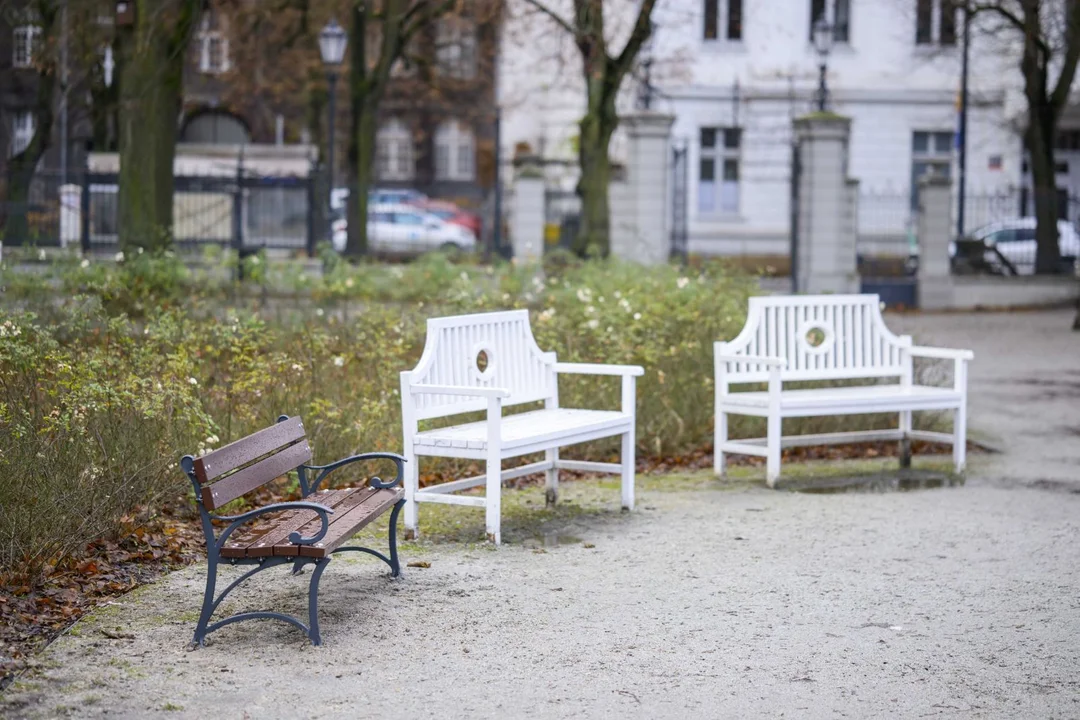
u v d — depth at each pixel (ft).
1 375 25.80
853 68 128.67
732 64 128.16
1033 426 40.40
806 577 22.09
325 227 80.53
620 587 21.34
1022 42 105.70
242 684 16.44
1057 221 100.12
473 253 78.33
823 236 85.71
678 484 30.99
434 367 25.11
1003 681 16.84
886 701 16.08
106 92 95.20
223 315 44.86
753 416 36.11
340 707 15.69
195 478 17.29
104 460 23.25
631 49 81.66
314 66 120.78
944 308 94.58
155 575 21.52
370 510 19.98
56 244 76.69
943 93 128.06
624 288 45.24
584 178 82.74
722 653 17.94
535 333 36.68
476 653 17.83
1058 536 25.38
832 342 32.89
